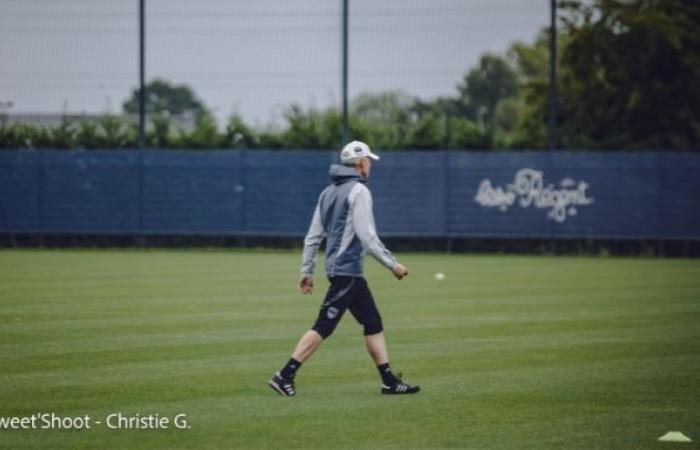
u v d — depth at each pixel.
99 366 44.88
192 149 123.94
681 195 115.50
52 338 52.66
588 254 117.31
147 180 122.44
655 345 51.62
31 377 42.31
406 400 38.41
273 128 125.81
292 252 119.00
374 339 39.31
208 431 33.50
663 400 38.59
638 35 136.88
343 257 38.72
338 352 49.06
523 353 49.06
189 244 122.44
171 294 73.31
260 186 121.38
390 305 68.19
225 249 121.81
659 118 137.38
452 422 34.94
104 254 114.25
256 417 35.47
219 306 66.44
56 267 96.00
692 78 137.00
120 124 125.62
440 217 119.38
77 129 125.50
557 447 31.84
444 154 119.06
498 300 71.38
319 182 120.56
